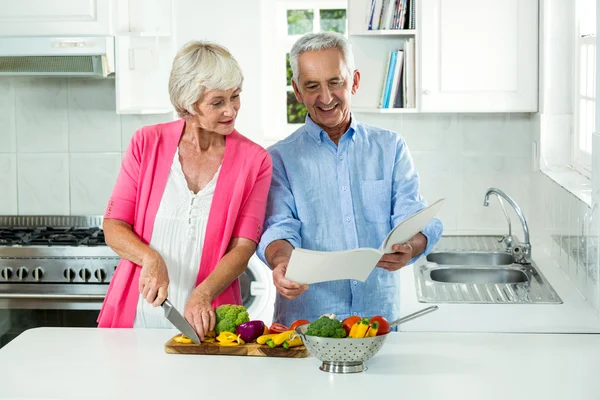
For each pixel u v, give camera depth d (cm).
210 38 478
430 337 253
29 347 244
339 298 279
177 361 230
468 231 471
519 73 429
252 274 407
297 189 280
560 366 225
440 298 334
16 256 405
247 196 270
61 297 402
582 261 332
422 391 207
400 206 279
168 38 466
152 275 252
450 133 466
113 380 216
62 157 479
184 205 270
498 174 466
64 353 238
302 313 279
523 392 206
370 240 282
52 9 428
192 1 474
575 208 345
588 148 401
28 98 476
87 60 430
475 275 390
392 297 285
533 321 300
